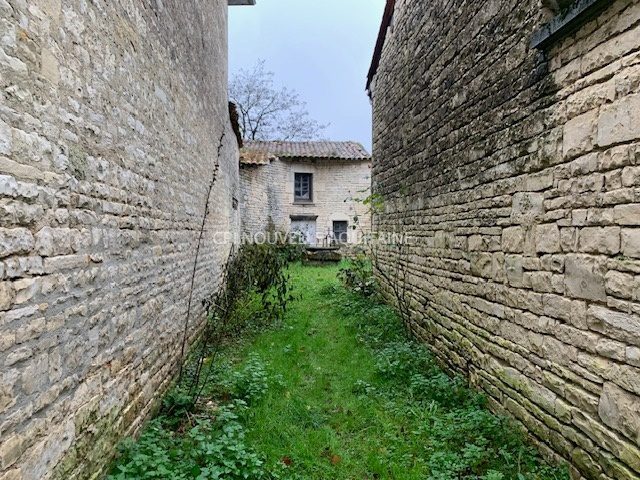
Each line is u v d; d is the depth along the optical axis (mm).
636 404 1831
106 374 2207
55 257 1711
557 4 2336
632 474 1849
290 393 3561
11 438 1402
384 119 6848
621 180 1907
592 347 2102
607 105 1988
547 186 2463
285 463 2572
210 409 3188
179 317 3949
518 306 2781
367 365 4184
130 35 2623
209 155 5922
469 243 3541
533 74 2596
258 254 7508
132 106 2666
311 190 17625
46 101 1653
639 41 1805
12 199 1433
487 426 2768
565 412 2301
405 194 5594
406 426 2982
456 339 3807
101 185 2178
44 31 1643
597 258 2061
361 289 7473
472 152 3484
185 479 2150
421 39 4910
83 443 1932
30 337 1526
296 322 6004
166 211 3506
